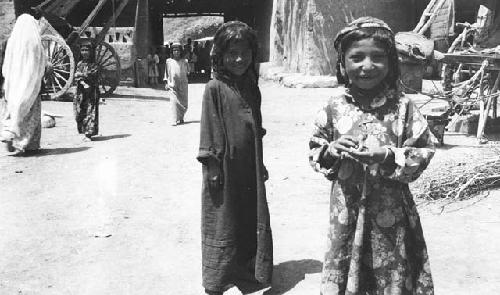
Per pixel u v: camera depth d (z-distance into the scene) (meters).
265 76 27.55
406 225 2.80
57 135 11.00
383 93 2.79
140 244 5.01
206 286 3.81
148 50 26.28
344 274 2.87
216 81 3.76
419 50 10.06
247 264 3.99
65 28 18.84
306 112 13.98
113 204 6.20
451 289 3.89
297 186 6.75
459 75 11.74
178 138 10.35
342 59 2.80
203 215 3.81
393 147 2.66
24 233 5.32
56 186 7.02
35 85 8.80
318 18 21.34
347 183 2.81
